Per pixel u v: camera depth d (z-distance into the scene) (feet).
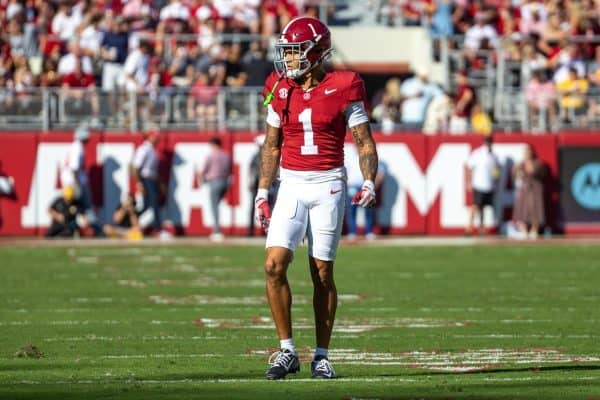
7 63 238.89
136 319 113.80
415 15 277.64
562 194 230.89
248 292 138.62
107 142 226.17
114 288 142.92
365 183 76.74
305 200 76.28
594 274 159.53
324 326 77.15
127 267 169.48
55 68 236.63
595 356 89.04
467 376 77.97
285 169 77.15
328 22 277.23
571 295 135.33
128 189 226.38
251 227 226.17
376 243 212.02
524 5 267.18
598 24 262.88
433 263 175.42
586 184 231.71
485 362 85.66
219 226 221.25
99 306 124.98
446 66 251.19
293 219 76.07
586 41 253.85
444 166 230.07
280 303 76.38
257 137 222.69
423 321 112.27
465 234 229.86
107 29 242.37
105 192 226.17
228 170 220.02
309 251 76.84
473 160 223.71
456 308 123.13
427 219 230.07
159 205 226.58
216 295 135.54
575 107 237.04
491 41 254.68
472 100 235.81
